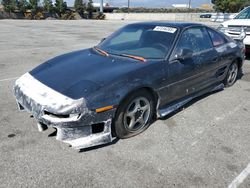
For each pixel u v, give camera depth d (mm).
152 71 3369
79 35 15672
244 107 4461
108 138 3014
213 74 4688
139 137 3367
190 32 4145
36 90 3027
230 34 8023
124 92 3010
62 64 3584
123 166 2783
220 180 2609
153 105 3564
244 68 7238
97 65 3414
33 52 9445
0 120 3766
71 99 2754
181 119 3926
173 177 2635
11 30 19062
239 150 3143
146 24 4355
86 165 2781
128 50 3875
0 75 6211
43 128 3049
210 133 3539
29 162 2812
